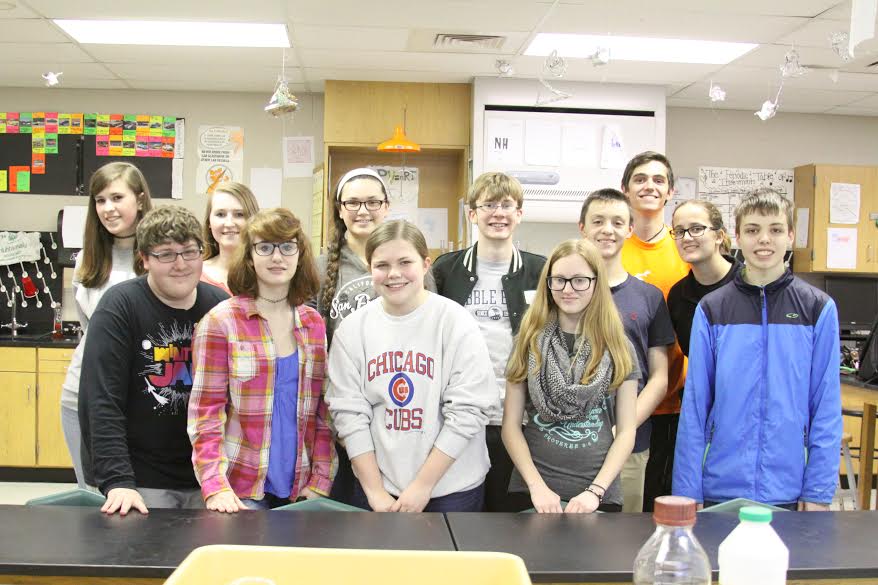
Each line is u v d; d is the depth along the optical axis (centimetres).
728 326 200
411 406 182
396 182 494
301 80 455
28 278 489
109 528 131
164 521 136
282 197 492
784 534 132
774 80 435
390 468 180
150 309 178
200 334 172
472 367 184
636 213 272
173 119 487
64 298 489
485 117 441
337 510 150
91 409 165
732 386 196
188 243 173
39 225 490
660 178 268
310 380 184
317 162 494
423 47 385
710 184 517
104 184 220
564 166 445
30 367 438
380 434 183
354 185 230
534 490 180
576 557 118
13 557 114
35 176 487
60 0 322
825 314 192
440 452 176
